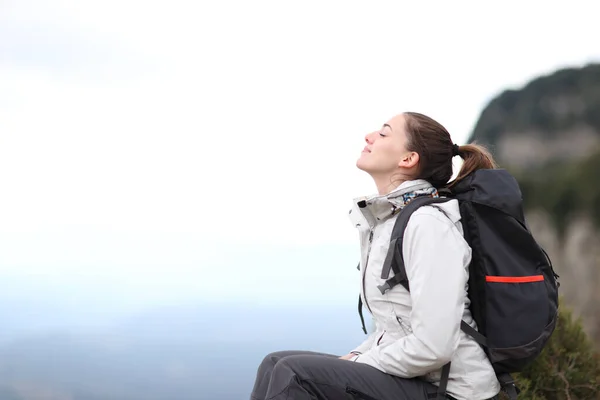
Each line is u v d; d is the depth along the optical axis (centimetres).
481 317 241
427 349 230
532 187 1138
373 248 259
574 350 400
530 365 383
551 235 1071
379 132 288
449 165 279
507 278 237
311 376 237
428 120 278
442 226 240
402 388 240
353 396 237
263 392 265
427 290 232
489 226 243
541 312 235
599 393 381
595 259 988
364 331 282
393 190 271
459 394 238
